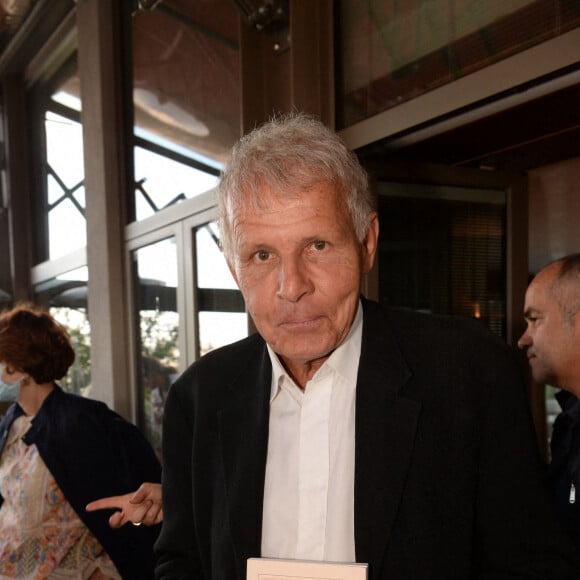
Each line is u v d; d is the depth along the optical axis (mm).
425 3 1514
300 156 659
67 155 3848
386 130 1579
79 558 1693
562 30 1221
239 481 780
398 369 748
